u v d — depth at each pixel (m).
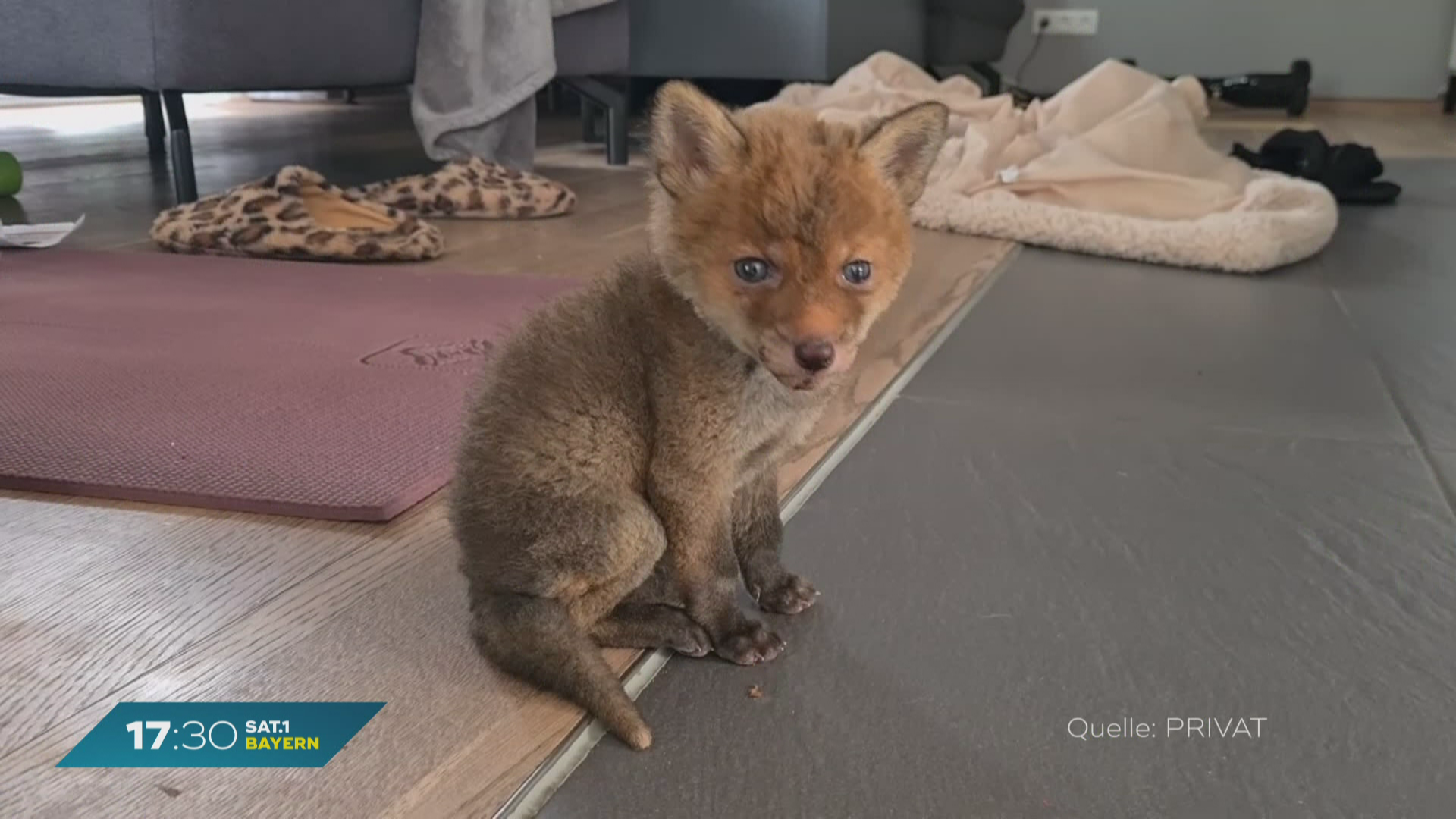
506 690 0.45
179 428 0.71
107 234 1.40
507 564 0.45
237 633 0.49
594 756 0.42
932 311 1.07
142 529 0.59
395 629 0.50
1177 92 1.65
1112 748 0.43
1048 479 0.68
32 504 0.62
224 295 1.06
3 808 0.39
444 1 1.61
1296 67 3.01
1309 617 0.52
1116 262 1.33
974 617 0.52
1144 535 0.61
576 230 1.43
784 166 0.45
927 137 0.48
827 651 0.49
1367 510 0.64
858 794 0.40
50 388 0.77
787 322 0.43
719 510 0.48
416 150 2.23
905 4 2.48
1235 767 0.42
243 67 1.40
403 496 0.61
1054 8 3.32
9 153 1.65
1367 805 0.40
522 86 1.71
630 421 0.46
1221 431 0.77
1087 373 0.89
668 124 0.46
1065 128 1.65
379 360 0.85
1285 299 1.15
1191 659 0.49
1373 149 1.83
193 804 0.39
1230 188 1.45
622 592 0.47
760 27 2.03
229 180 1.83
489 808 0.39
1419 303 1.13
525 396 0.46
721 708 0.45
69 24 1.35
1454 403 0.83
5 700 0.45
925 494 0.65
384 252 1.23
